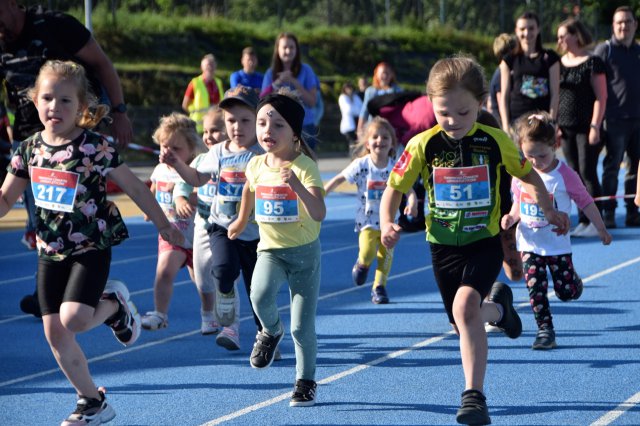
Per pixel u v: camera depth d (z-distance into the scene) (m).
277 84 26.33
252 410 11.88
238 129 14.24
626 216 28.83
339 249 25.98
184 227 16.44
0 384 13.47
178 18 83.81
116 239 11.24
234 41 83.44
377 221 18.83
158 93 70.94
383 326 16.59
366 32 93.94
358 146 19.44
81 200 11.05
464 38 99.38
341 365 14.00
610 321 16.45
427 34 97.44
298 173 11.97
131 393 12.82
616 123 27.02
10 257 25.52
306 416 11.55
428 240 11.91
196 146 16.66
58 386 13.34
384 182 18.78
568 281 15.18
